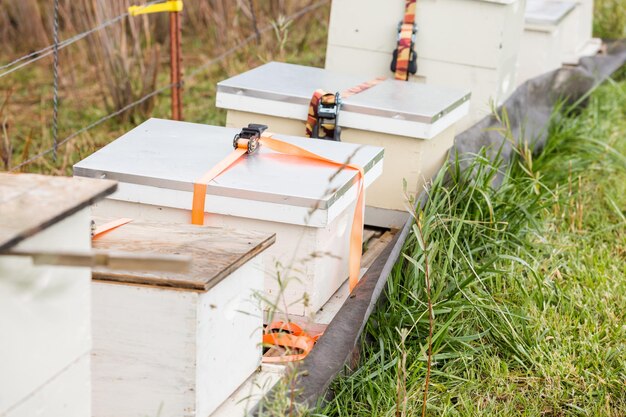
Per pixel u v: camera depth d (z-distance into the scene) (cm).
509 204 372
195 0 721
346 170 288
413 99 361
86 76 631
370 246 343
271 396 230
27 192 170
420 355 282
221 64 653
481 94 419
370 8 421
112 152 291
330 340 264
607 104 585
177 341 213
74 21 622
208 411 224
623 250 391
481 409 276
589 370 297
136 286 211
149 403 219
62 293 168
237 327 233
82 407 180
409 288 307
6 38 688
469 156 397
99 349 218
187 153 294
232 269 221
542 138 489
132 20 549
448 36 414
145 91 555
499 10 405
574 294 338
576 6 601
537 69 538
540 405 280
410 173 348
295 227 269
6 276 154
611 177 465
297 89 359
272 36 657
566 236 393
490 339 311
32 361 163
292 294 275
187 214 276
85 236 173
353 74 412
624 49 682
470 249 351
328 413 257
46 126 530
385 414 259
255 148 301
